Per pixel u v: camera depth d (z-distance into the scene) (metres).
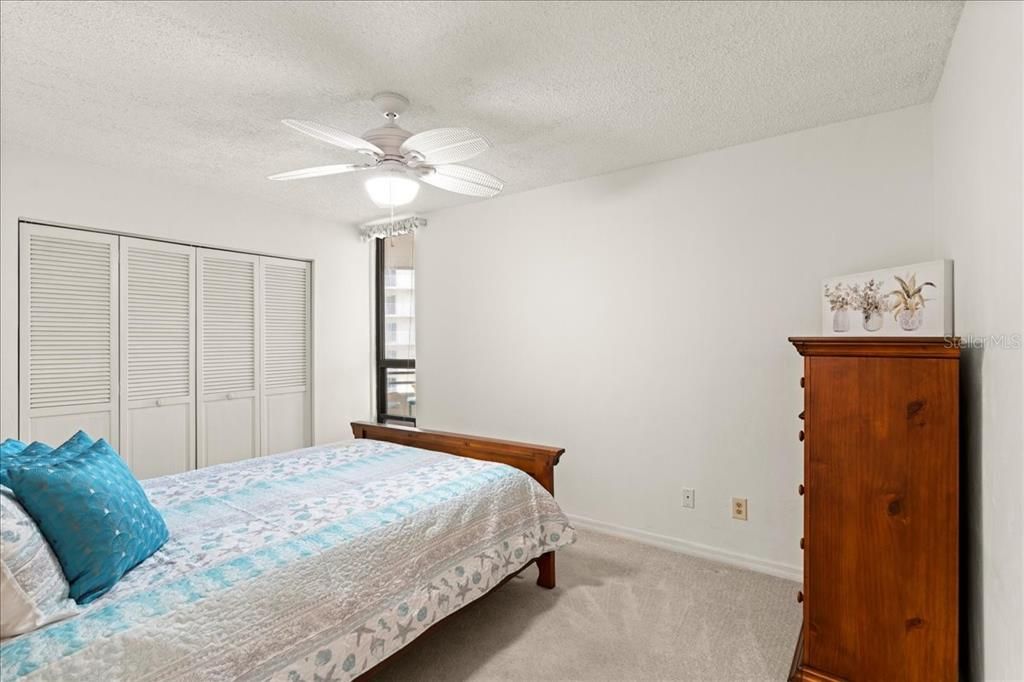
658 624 2.21
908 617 1.62
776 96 2.22
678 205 2.98
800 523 2.62
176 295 3.41
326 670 1.46
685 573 2.70
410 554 1.80
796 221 2.61
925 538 1.60
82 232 2.99
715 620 2.24
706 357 2.90
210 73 2.00
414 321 4.35
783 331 2.65
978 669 1.52
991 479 1.38
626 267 3.18
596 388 3.32
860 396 1.69
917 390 1.61
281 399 4.02
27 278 2.78
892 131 2.37
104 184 3.03
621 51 1.86
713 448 2.88
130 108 2.29
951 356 1.57
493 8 1.61
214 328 3.60
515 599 2.42
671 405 3.02
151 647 1.17
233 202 3.65
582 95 2.20
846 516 1.71
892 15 1.66
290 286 4.09
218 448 3.63
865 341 1.66
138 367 3.23
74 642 1.11
